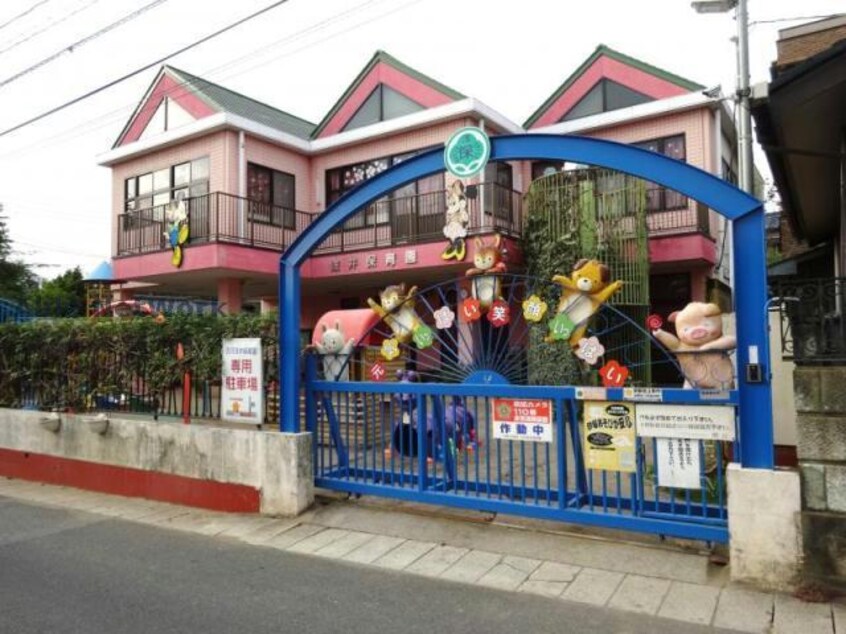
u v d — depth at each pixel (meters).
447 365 5.85
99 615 4.05
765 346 4.21
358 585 4.48
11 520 6.48
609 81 15.05
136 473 7.20
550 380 7.52
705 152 13.56
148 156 16.48
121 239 16.88
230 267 14.48
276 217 15.96
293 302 6.25
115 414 7.77
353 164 16.27
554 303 7.34
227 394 6.64
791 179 6.99
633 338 10.93
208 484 6.57
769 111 5.12
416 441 6.00
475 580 4.51
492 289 5.66
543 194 12.51
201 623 3.91
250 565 4.94
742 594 4.05
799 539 4.02
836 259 9.64
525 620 3.87
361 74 16.25
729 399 4.39
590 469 4.91
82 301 33.50
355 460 6.24
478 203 13.58
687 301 14.27
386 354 6.20
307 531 5.70
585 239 11.77
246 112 16.83
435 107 14.62
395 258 14.40
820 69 4.71
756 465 4.22
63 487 7.91
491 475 6.52
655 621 3.80
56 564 5.07
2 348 9.15
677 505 4.83
